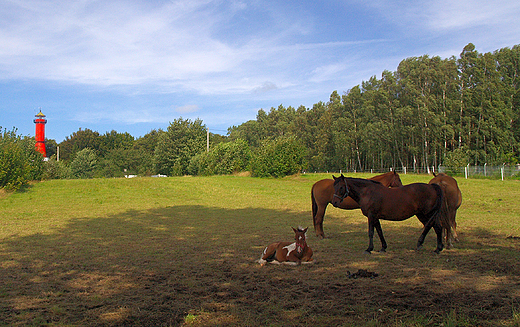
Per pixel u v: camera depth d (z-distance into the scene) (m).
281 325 4.44
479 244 9.23
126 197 23.88
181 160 66.56
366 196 8.69
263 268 7.43
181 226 13.93
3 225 14.32
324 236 11.25
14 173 23.70
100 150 107.94
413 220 14.62
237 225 14.01
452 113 47.16
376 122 55.25
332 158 69.50
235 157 46.56
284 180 37.91
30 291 6.09
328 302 5.24
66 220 15.70
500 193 22.36
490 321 4.34
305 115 83.38
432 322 4.38
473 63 47.44
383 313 4.75
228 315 4.84
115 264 8.02
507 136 44.25
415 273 6.71
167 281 6.61
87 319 4.79
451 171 39.53
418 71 50.12
